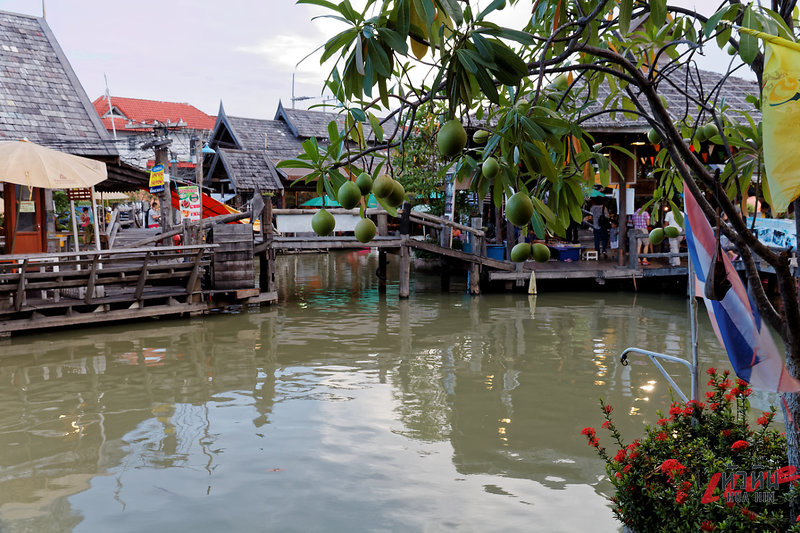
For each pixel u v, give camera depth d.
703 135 2.64
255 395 7.74
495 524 4.54
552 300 15.21
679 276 16.95
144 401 7.53
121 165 15.03
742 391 3.76
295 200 27.80
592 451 5.93
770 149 1.58
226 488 5.20
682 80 14.58
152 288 13.84
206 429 6.57
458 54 1.51
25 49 15.48
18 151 10.84
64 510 4.85
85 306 12.61
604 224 18.12
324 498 4.99
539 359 9.47
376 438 6.29
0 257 10.55
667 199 2.84
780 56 1.55
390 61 1.57
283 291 17.34
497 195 1.89
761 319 2.14
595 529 4.48
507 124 1.73
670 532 3.07
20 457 5.88
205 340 10.90
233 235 14.09
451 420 6.80
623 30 1.80
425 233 20.02
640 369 8.83
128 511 4.83
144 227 27.56
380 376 8.59
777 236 11.02
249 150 27.56
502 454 5.87
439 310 13.93
